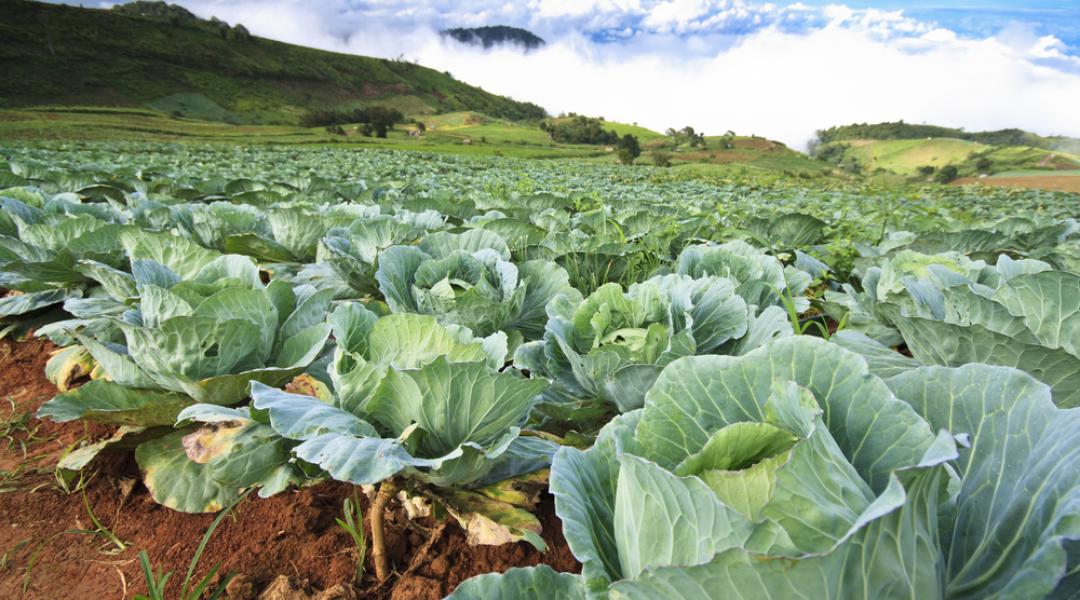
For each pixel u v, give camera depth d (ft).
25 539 9.09
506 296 13.66
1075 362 8.33
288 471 8.42
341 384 8.55
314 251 20.33
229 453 8.62
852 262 21.24
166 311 10.38
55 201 21.83
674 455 5.55
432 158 147.02
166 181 36.88
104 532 9.05
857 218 36.42
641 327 10.89
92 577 8.43
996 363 9.19
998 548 4.83
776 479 4.04
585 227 27.32
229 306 10.44
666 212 35.01
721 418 5.59
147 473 9.10
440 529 9.04
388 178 67.46
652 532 4.49
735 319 11.22
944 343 9.59
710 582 3.85
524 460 8.93
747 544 4.00
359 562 8.22
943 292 10.26
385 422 8.51
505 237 21.17
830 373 5.42
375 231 18.10
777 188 90.63
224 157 102.47
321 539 9.04
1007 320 9.46
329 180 47.83
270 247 19.48
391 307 13.35
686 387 5.66
